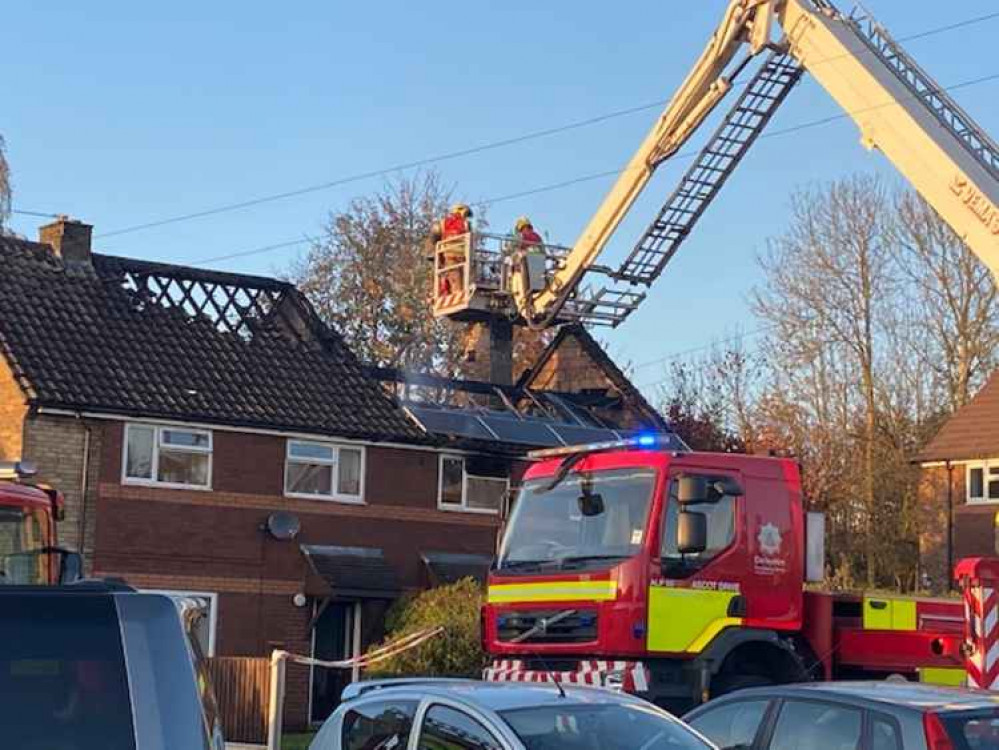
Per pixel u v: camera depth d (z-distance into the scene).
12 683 5.41
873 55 20.14
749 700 10.41
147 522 29.30
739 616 14.88
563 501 15.62
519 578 15.56
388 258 53.06
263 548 30.67
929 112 19.31
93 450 28.88
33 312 30.61
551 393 36.69
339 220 53.34
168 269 33.59
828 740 9.70
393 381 34.69
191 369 31.31
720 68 25.94
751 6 23.91
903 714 9.35
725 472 15.12
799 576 15.39
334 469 31.89
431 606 28.23
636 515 14.75
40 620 5.53
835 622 15.52
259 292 34.88
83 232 32.69
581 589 14.83
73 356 29.84
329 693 31.30
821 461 45.34
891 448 46.28
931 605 16.02
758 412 46.34
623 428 36.31
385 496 32.50
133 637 5.58
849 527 45.56
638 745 8.76
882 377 47.25
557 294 31.42
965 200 18.62
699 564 14.77
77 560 9.62
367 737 9.53
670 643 14.46
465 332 47.84
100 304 31.88
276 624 30.55
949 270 47.03
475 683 9.67
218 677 23.83
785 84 26.47
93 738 5.37
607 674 14.43
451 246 33.34
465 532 33.44
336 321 52.34
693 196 28.62
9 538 12.94
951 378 47.25
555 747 8.55
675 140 27.58
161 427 29.75
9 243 32.19
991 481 42.34
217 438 30.42
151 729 5.43
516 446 33.66
